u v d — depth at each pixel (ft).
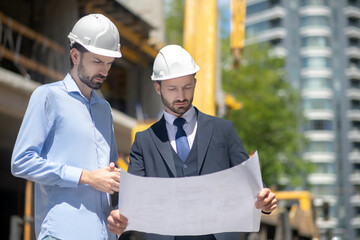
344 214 238.27
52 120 8.02
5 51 30.45
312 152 241.96
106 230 8.22
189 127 8.30
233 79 87.30
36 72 34.01
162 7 55.21
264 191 7.42
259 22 264.31
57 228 7.83
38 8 37.17
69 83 8.28
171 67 7.97
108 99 48.93
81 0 38.34
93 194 8.09
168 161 7.97
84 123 8.24
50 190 8.00
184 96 8.01
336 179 241.55
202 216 7.41
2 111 29.04
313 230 39.45
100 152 8.39
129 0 55.06
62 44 35.76
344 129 249.96
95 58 7.98
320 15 255.50
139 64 50.78
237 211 7.49
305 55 253.65
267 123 81.61
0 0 40.50
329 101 249.55
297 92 91.15
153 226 7.42
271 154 80.02
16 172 7.81
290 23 258.98
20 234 24.00
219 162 8.05
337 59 258.16
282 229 31.19
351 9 262.67
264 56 92.12
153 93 51.24
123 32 44.93
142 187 7.16
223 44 92.53
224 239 7.82
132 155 8.32
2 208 46.39
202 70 24.14
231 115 81.51
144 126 23.70
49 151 8.05
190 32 24.61
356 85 258.37
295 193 38.52
